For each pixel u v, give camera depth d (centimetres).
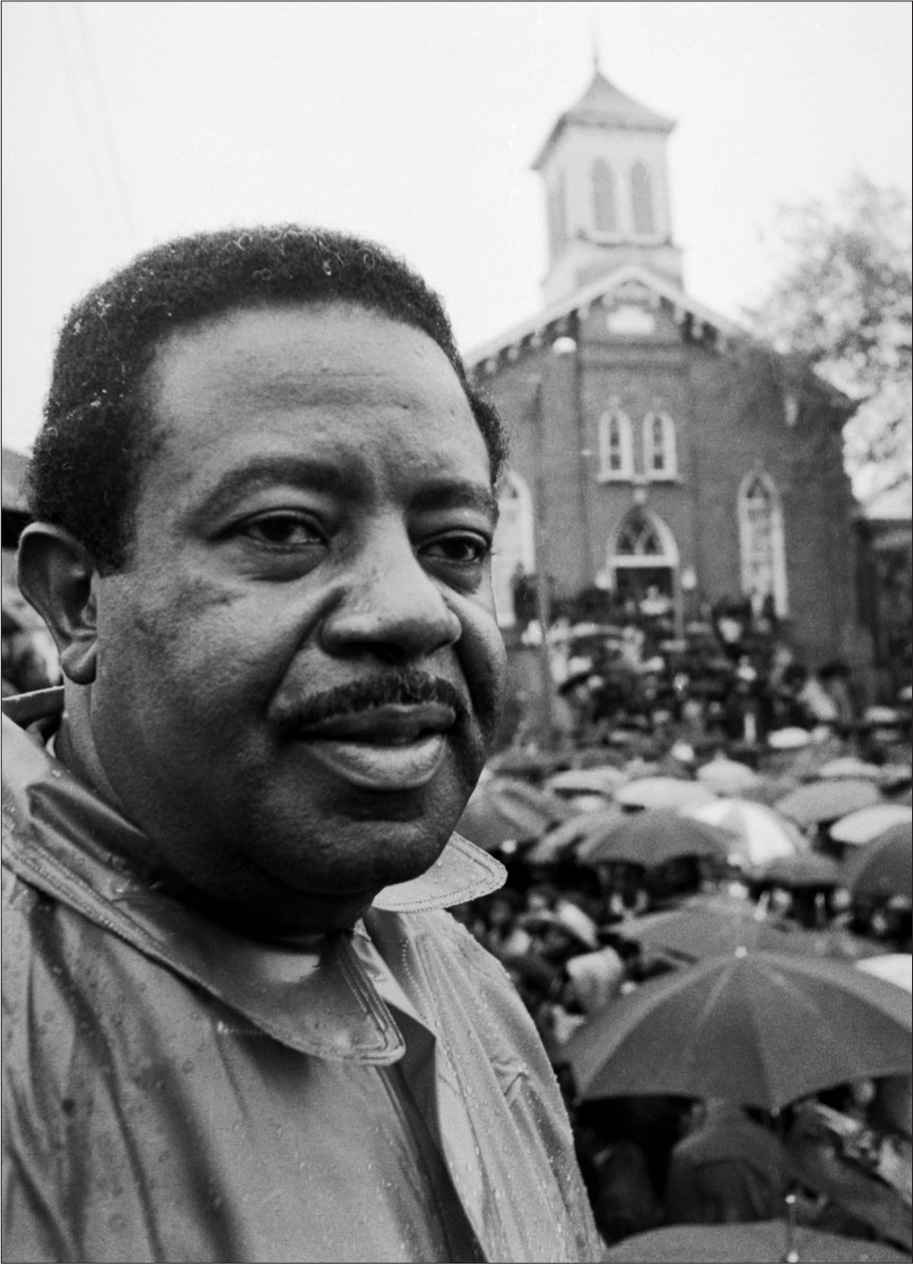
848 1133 338
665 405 3156
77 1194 68
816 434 3066
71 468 73
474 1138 84
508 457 93
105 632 73
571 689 2452
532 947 554
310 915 74
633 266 3169
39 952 73
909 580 3145
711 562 3128
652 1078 322
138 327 74
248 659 68
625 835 697
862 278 2614
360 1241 72
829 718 2598
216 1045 73
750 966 349
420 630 69
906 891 575
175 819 71
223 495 69
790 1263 289
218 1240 68
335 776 68
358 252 77
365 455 70
